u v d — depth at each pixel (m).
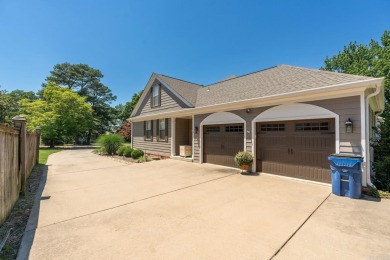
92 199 4.88
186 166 9.56
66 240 2.95
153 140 14.35
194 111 10.42
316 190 5.54
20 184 5.02
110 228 3.35
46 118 22.44
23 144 5.12
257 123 8.02
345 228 3.35
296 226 3.41
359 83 5.26
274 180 6.71
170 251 2.67
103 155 15.08
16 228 3.40
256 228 3.34
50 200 4.80
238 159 7.78
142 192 5.47
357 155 5.24
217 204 4.50
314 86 6.52
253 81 10.04
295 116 6.80
